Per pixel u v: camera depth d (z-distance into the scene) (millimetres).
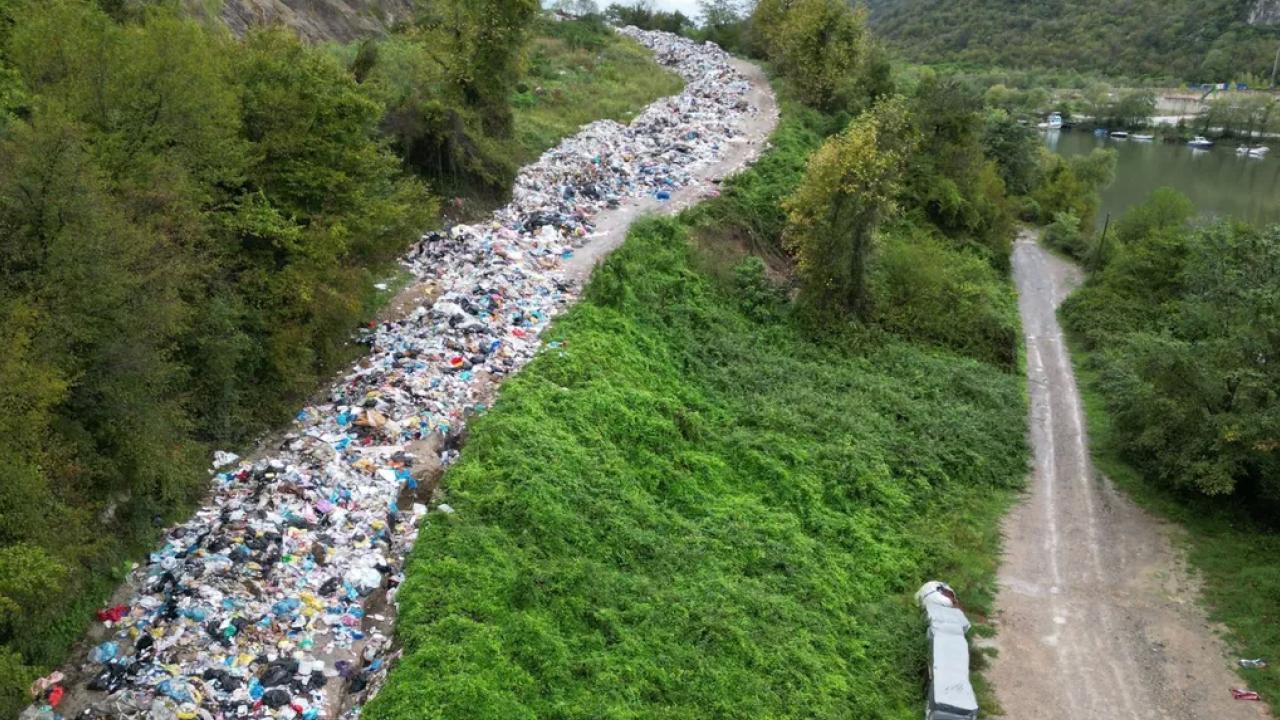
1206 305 29641
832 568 21891
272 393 21047
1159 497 27531
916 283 37594
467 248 29859
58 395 13820
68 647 14055
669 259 32406
